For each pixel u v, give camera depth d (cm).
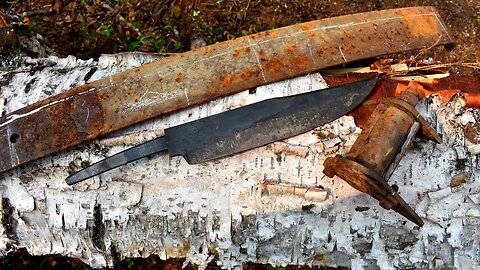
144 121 55
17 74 60
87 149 54
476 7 98
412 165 52
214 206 54
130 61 62
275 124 53
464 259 53
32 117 54
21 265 87
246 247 57
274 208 53
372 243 54
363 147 48
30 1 99
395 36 59
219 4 98
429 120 53
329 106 53
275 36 57
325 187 53
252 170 53
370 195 48
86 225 55
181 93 54
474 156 52
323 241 55
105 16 99
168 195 54
